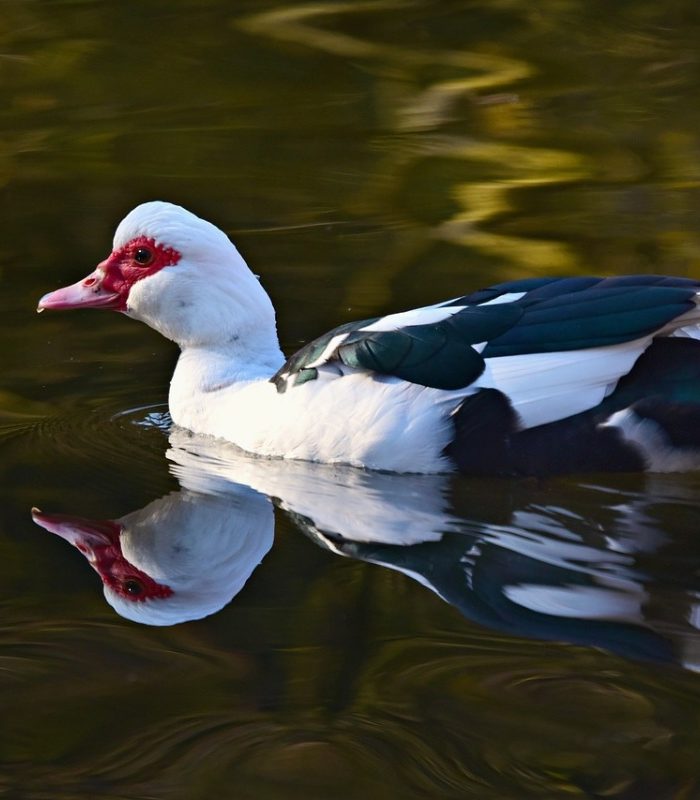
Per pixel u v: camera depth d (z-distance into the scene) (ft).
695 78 63.98
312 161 57.16
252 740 23.25
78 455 36.86
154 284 38.86
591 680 24.77
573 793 21.84
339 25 71.20
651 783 22.02
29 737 23.32
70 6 74.18
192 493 34.32
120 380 41.98
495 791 21.95
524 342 34.04
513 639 26.30
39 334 44.93
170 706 24.21
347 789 21.99
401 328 34.99
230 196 54.19
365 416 34.65
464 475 34.50
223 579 29.35
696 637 26.35
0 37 70.13
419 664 25.40
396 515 32.78
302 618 27.40
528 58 66.74
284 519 32.63
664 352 33.86
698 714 23.67
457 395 34.06
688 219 50.16
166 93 64.28
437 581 28.94
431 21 71.61
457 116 60.90
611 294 34.06
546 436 33.73
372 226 51.37
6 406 39.99
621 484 33.78
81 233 51.13
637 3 73.10
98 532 31.91
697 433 33.35
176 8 73.72
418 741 23.11
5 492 34.32
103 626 27.25
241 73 66.08
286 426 35.96
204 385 38.78
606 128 58.95
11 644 26.48
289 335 43.68
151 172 56.54
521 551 30.60
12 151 58.85
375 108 61.93
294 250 49.67
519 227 50.42
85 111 62.75
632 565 29.68
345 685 24.73
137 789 22.02
